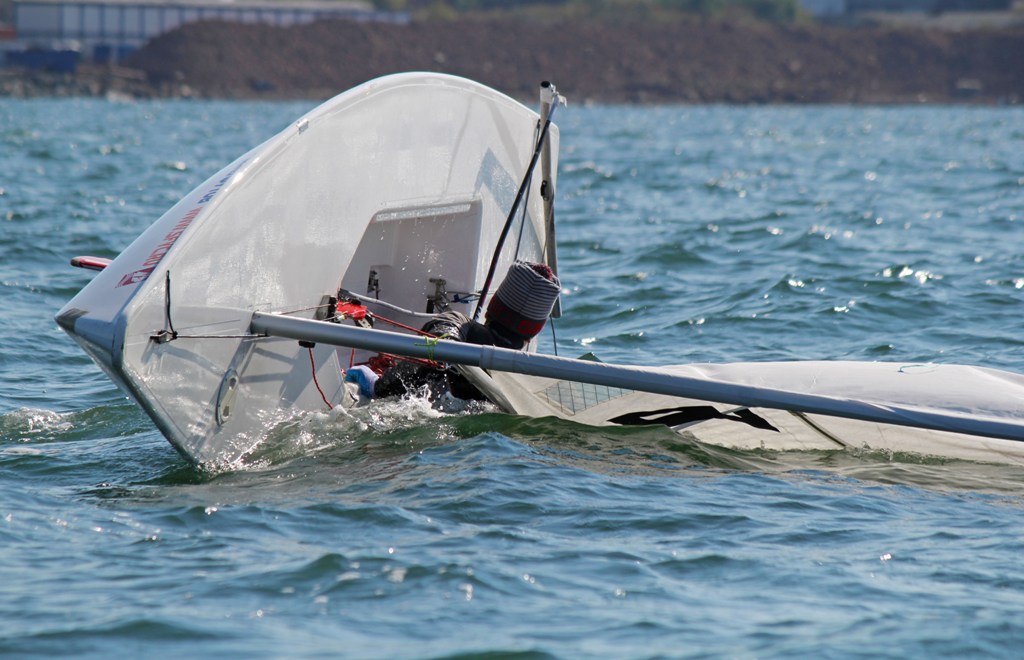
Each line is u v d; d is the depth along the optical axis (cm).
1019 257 4534
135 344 1711
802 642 1317
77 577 1455
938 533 1670
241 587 1430
